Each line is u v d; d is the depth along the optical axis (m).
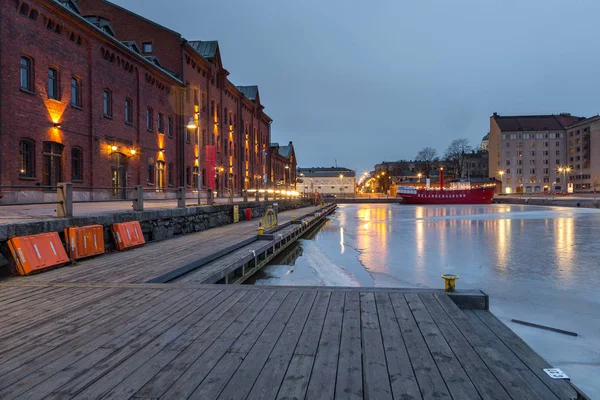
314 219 27.95
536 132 110.31
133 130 28.69
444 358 3.56
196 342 3.95
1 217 10.27
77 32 22.81
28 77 19.77
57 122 21.14
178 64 35.91
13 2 18.59
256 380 3.13
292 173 100.88
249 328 4.36
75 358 3.57
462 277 11.59
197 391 2.95
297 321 4.59
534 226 27.98
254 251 11.35
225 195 45.91
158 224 13.42
